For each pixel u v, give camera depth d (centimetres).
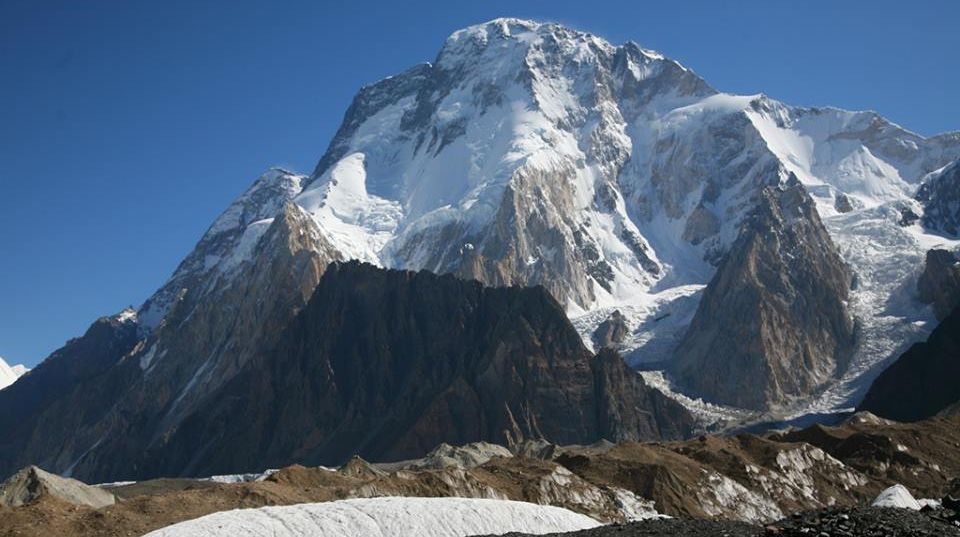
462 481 14188
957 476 18412
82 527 10606
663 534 6366
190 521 7675
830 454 19812
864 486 18362
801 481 18050
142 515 10994
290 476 13550
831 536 5975
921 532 5947
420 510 8000
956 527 6169
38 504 10956
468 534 7925
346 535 7656
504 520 8175
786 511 16938
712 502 16388
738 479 17475
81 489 14400
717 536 6272
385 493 13138
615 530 6562
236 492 11950
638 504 15488
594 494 15325
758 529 6444
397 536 7725
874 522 6066
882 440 19512
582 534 6575
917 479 18688
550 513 8475
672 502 15950
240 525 7575
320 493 12669
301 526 7625
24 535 10262
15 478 14138
